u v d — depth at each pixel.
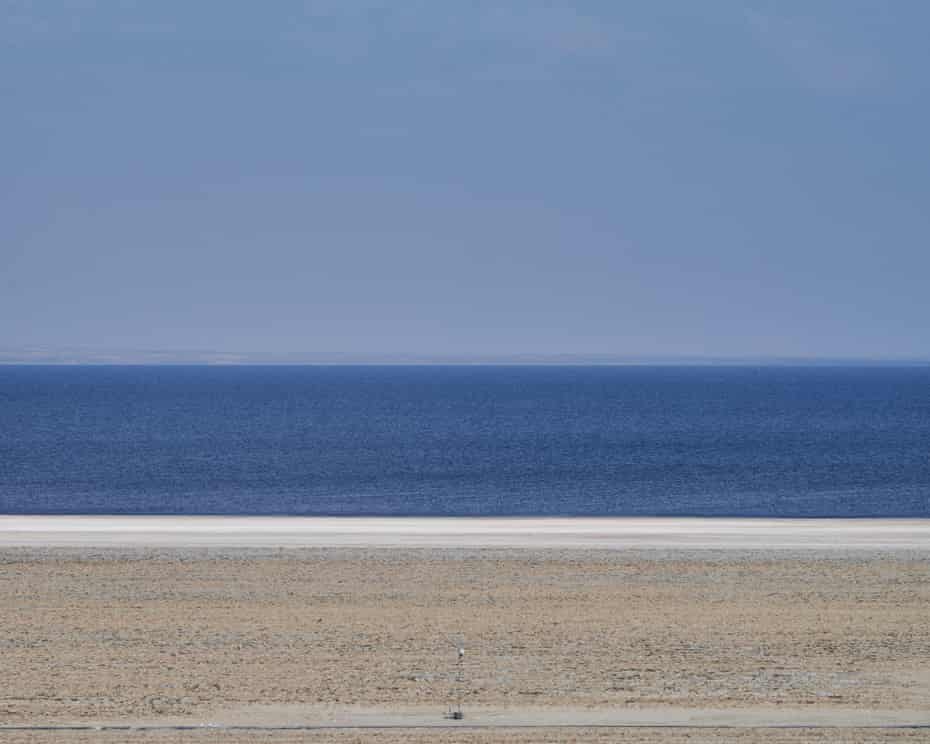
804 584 63.41
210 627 51.50
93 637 49.47
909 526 93.19
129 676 42.81
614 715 37.88
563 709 38.59
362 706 38.97
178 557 72.19
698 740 35.00
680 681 42.38
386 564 69.75
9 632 50.38
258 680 42.28
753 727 36.56
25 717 37.56
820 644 48.47
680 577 65.50
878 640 49.22
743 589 61.94
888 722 37.22
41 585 62.25
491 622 52.88
